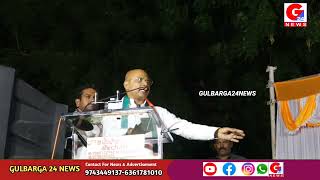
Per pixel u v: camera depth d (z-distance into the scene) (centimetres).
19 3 1094
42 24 1126
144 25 1127
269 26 914
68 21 1129
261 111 1106
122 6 1124
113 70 1115
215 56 1074
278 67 1077
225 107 1127
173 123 432
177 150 922
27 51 1141
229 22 1048
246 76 1102
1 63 1086
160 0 1014
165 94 1113
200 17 1005
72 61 1106
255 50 928
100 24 1128
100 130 407
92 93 618
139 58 1123
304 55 1072
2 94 437
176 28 1053
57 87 1086
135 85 445
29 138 492
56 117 540
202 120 1132
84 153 410
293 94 755
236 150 1113
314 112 735
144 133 396
